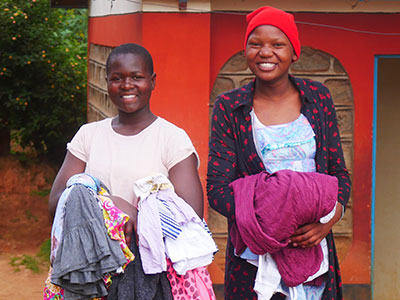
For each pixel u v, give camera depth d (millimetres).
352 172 5512
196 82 5238
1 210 8883
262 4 5375
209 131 5359
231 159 2895
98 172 2645
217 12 5355
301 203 2562
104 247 2326
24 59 9688
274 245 2582
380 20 5430
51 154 10688
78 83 10453
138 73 2646
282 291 2746
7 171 9867
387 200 6637
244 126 2867
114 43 6719
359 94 5473
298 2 5391
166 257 2484
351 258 5512
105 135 2715
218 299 5453
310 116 2859
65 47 10672
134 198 2615
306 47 5453
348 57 5457
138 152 2650
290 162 2818
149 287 2455
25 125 10273
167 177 2680
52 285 2477
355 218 5512
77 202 2406
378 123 6680
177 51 5207
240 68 5426
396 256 6586
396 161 6594
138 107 2664
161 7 5164
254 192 2660
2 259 7410
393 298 6602
